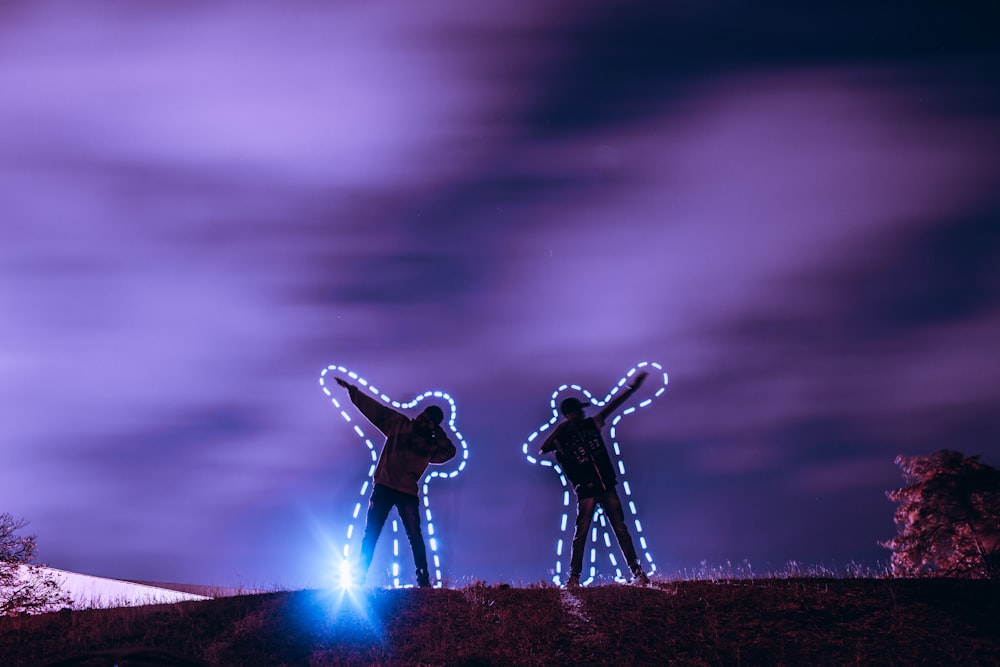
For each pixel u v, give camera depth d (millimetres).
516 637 11008
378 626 11320
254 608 11961
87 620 11992
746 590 12570
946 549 19469
